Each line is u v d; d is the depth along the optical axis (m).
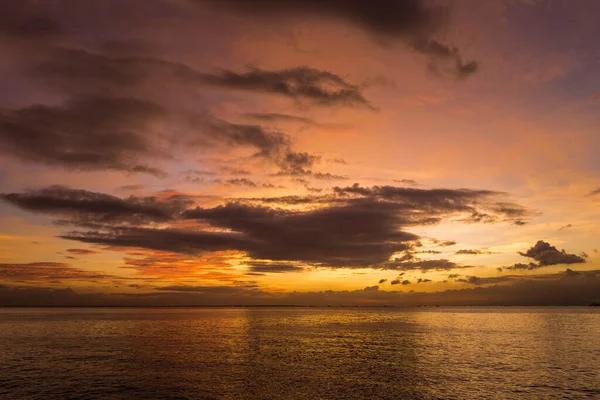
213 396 38.53
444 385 42.59
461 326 129.25
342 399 37.34
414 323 148.50
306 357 61.28
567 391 40.25
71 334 96.56
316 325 137.00
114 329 113.50
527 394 39.19
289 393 39.47
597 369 51.03
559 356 61.69
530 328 118.50
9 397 38.00
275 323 149.25
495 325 133.88
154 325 133.38
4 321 152.50
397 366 53.38
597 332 103.25
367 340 85.31
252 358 60.16
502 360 58.03
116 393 39.44
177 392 39.84
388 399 37.34
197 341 82.69
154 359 58.78
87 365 53.53
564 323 144.50
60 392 39.66
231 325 135.88
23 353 63.84
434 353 65.31
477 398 37.84
